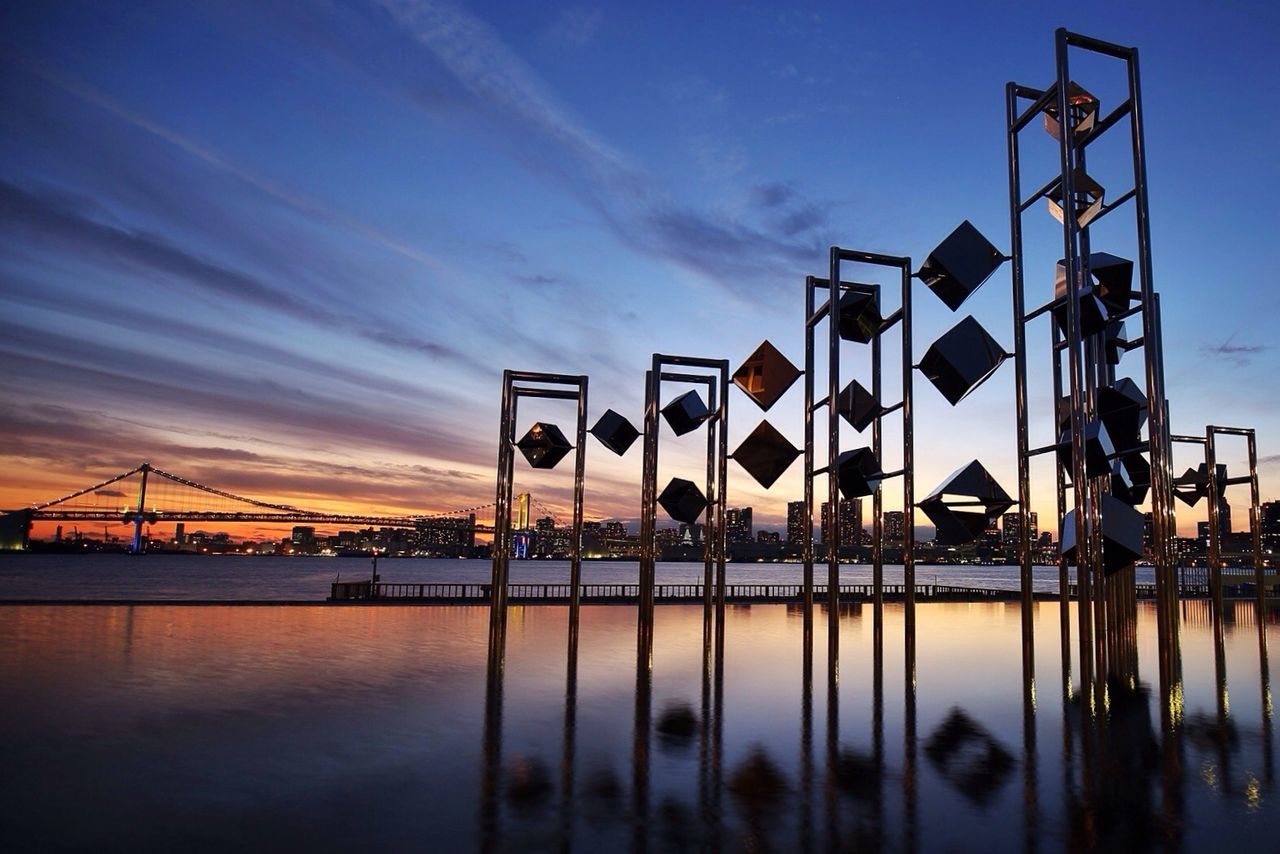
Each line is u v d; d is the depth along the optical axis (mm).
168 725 8508
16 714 8883
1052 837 5594
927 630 19469
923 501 11508
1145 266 10086
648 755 7590
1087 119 11391
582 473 14227
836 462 12289
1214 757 7656
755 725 8852
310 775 6816
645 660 12555
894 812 6082
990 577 180375
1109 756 7672
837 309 12516
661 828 5699
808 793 6516
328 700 9914
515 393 15812
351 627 18078
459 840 5402
